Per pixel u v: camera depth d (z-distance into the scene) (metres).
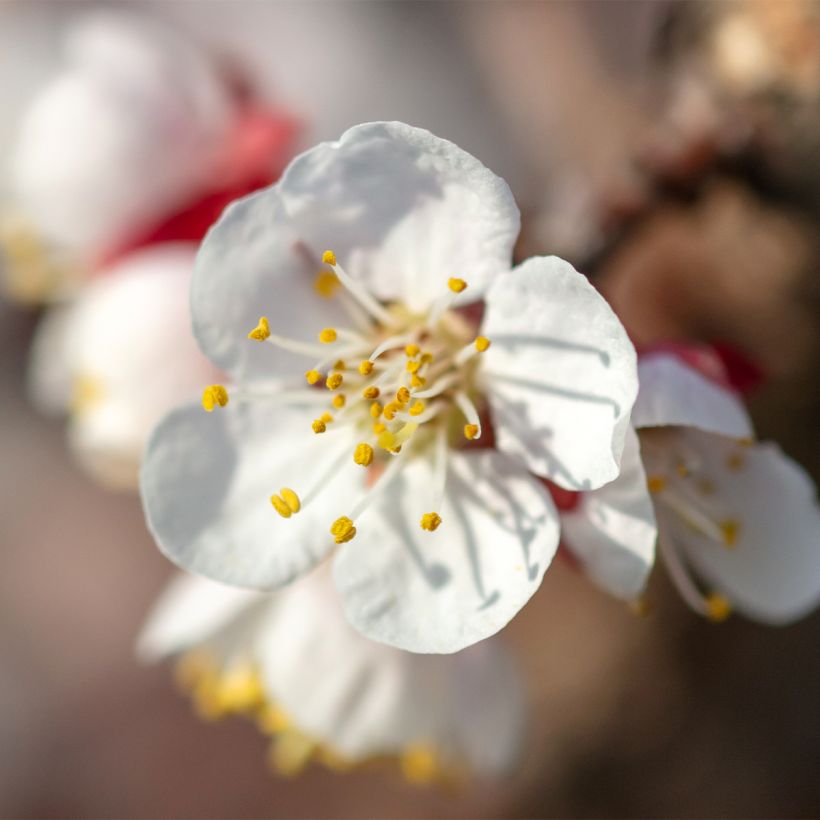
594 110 0.18
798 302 0.14
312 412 0.11
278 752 0.13
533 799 0.18
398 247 0.11
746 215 0.14
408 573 0.11
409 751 0.13
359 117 0.20
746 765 0.17
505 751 0.13
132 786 0.23
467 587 0.11
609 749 0.18
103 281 0.14
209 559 0.11
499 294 0.11
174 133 0.13
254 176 0.13
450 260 0.11
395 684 0.13
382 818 0.20
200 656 0.13
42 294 0.14
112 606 0.24
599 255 0.14
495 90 0.20
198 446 0.11
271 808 0.22
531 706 0.18
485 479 0.11
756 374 0.12
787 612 0.12
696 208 0.14
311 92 0.21
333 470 0.11
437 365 0.11
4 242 0.14
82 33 0.14
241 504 0.11
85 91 0.13
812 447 0.15
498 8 0.20
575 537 0.11
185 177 0.13
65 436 0.24
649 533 0.11
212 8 0.21
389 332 0.11
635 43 0.19
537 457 0.11
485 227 0.11
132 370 0.13
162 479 0.11
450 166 0.11
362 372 0.11
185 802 0.22
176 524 0.11
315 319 0.11
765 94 0.13
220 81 0.14
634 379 0.10
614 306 0.13
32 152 0.14
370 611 0.11
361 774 0.21
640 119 0.15
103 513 0.24
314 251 0.11
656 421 0.11
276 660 0.13
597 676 0.18
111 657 0.23
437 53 0.21
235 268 0.11
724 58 0.13
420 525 0.11
